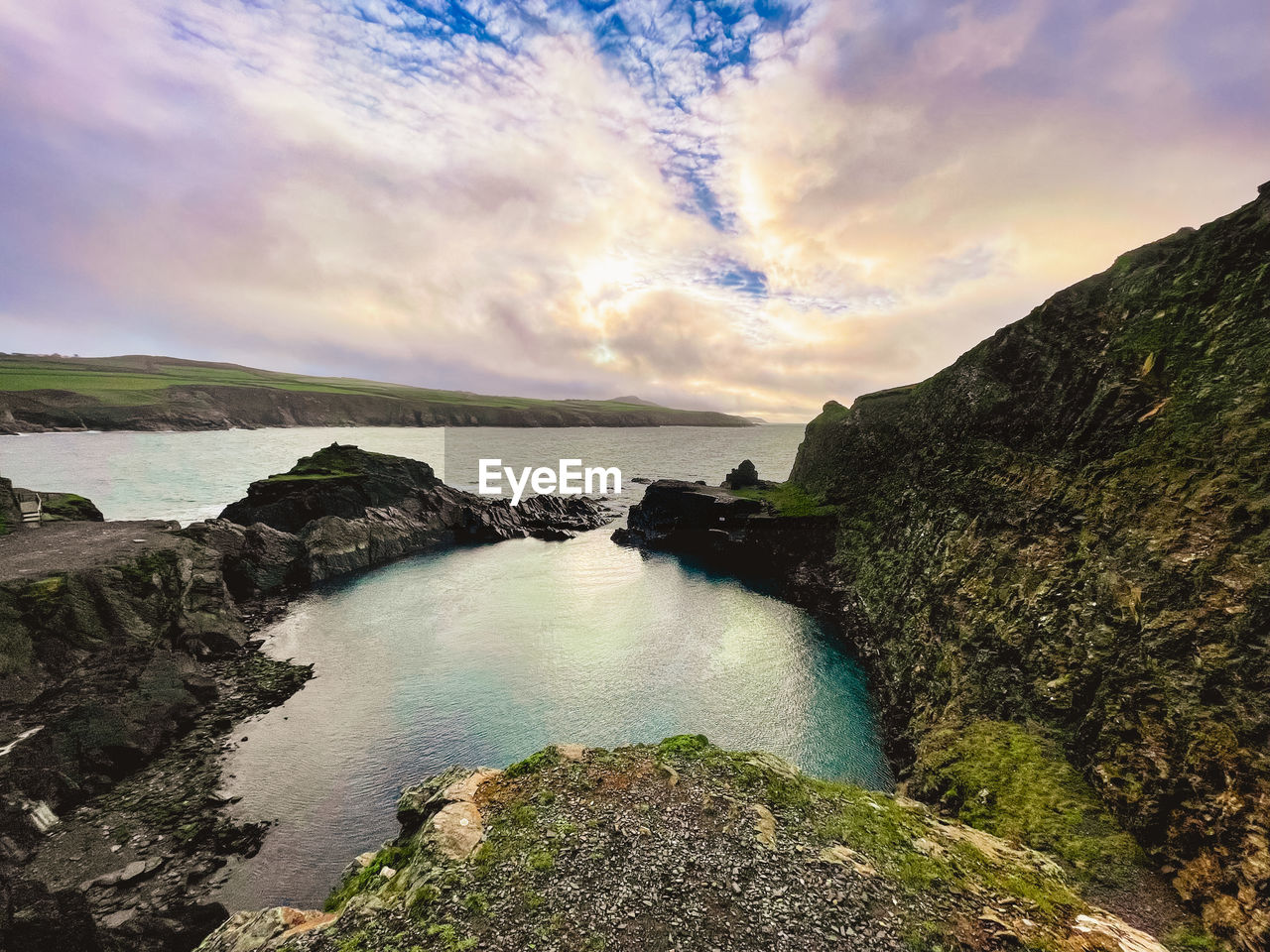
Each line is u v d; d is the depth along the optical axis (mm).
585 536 80938
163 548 36719
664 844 15125
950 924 12539
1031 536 27797
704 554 69188
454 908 12898
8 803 21344
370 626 44406
